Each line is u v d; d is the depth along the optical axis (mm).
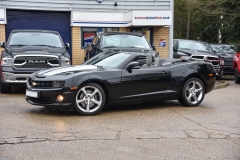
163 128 7027
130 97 8477
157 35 16719
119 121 7547
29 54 10891
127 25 16141
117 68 8453
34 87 8070
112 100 8297
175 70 9031
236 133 6770
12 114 8102
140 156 5398
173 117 8031
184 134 6617
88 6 16359
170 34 16766
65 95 7766
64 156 5340
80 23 16172
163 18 15562
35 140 6055
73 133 6516
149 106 9352
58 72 8227
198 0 25156
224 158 5395
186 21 34781
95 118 7797
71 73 8047
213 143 6113
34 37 12438
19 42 12156
